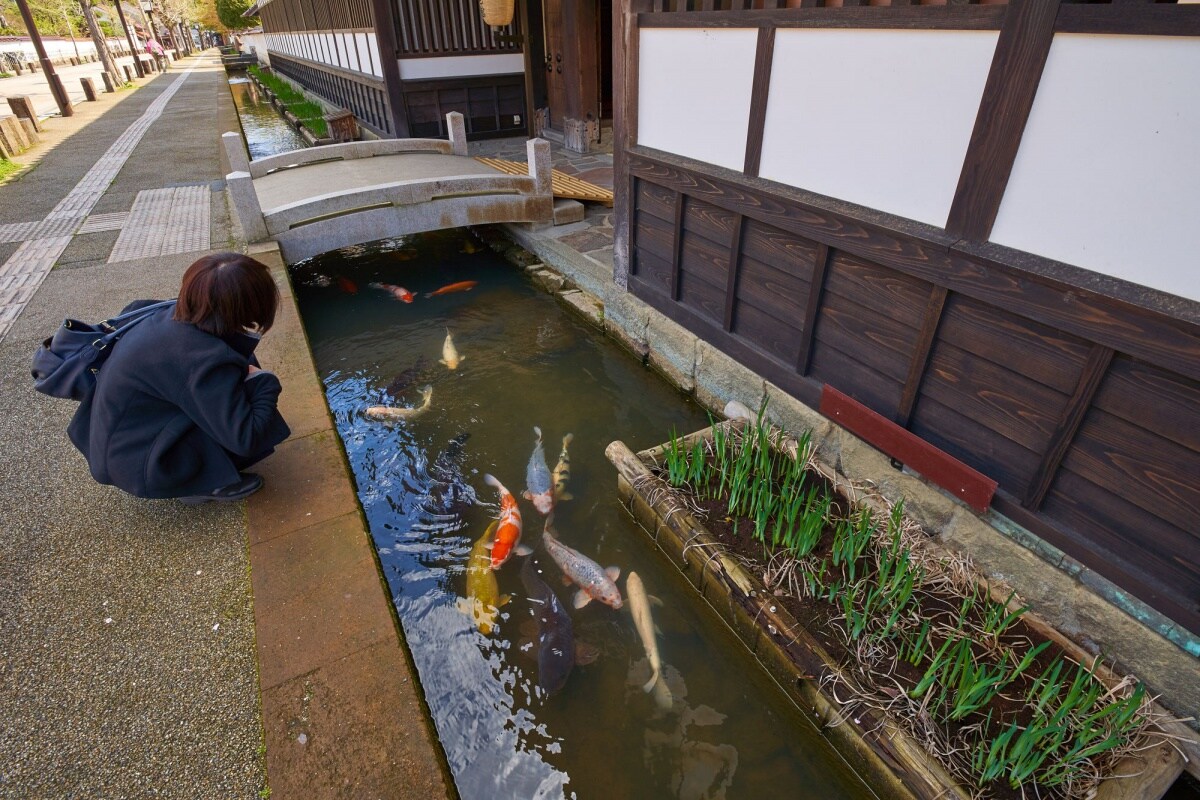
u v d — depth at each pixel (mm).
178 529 2932
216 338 2646
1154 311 1994
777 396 3859
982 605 2629
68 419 3775
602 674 2760
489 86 11422
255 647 2361
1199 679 2145
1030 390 2488
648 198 4738
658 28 4094
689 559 3115
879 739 2180
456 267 7434
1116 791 1933
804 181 3291
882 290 3023
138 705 2158
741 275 3988
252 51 50656
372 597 2574
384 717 2111
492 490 3904
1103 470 2326
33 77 33719
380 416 4582
